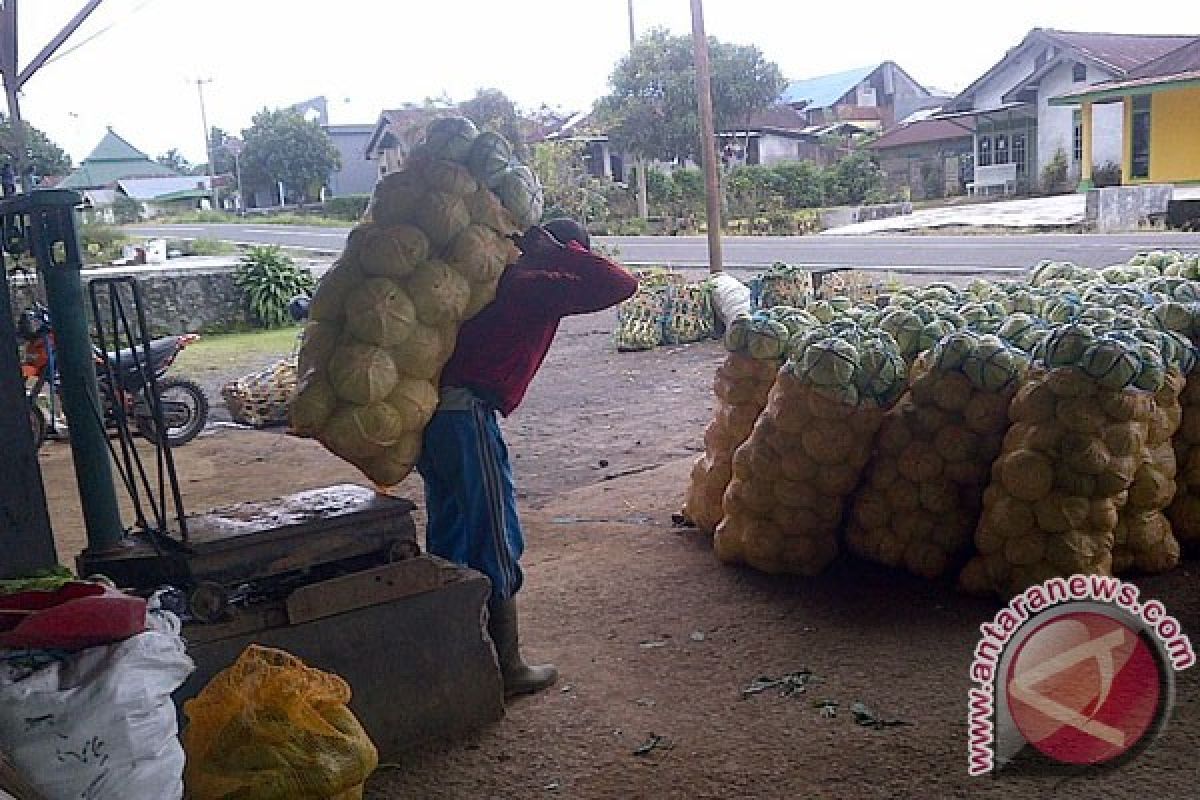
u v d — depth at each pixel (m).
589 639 4.43
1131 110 28.27
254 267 19.81
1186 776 3.10
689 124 36.69
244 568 3.48
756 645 4.21
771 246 25.06
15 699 2.26
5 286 3.57
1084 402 4.13
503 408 3.90
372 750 2.88
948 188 43.00
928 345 5.03
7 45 12.63
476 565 3.88
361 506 3.78
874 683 3.80
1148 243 18.81
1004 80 38.19
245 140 56.19
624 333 13.48
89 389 3.81
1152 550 4.49
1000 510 4.30
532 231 3.98
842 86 67.44
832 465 4.68
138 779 2.33
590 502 6.68
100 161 78.94
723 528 5.08
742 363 5.29
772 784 3.22
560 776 3.38
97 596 2.44
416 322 3.60
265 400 10.77
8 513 3.61
